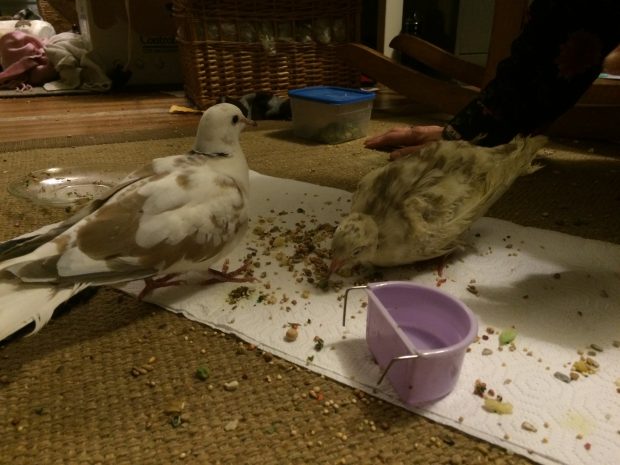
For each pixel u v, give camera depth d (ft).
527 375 2.44
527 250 3.60
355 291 3.15
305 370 2.52
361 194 3.37
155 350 2.67
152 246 2.61
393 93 9.78
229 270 3.38
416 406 2.29
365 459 2.06
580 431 2.14
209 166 2.97
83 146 6.18
